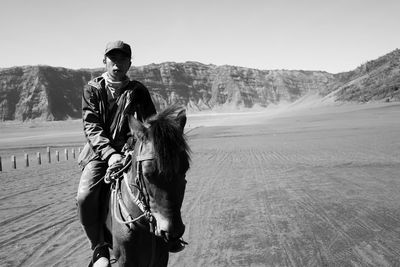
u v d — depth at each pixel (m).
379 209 10.82
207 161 23.38
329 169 17.86
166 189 3.59
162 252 4.20
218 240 8.82
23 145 50.94
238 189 14.66
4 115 198.50
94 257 4.50
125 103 4.49
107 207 4.44
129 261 4.11
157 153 3.54
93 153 4.55
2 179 19.67
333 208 11.17
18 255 8.10
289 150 26.41
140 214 3.96
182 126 3.90
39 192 15.49
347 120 58.19
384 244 8.14
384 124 44.34
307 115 84.19
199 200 13.06
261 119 93.31
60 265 7.49
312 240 8.56
